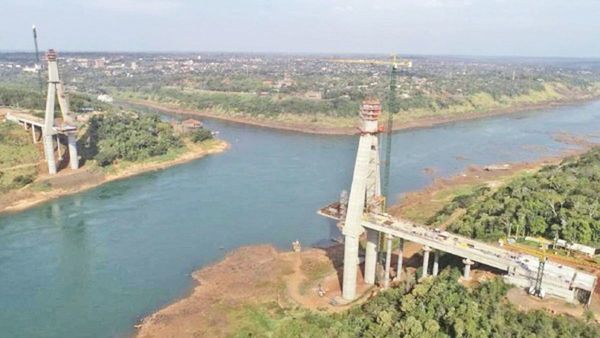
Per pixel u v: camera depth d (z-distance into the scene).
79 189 161.38
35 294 96.25
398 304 83.75
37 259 111.12
